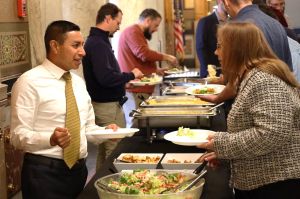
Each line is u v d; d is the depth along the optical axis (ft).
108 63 11.35
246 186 5.52
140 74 12.35
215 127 9.30
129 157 7.39
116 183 5.65
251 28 5.58
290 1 28.68
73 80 7.42
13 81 11.23
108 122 11.78
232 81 5.78
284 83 5.31
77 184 7.20
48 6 13.37
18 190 10.77
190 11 30.63
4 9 10.84
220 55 5.87
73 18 15.88
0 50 10.62
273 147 5.19
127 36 15.51
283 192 5.39
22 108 6.72
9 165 10.16
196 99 10.68
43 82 6.90
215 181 6.34
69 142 6.52
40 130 6.88
